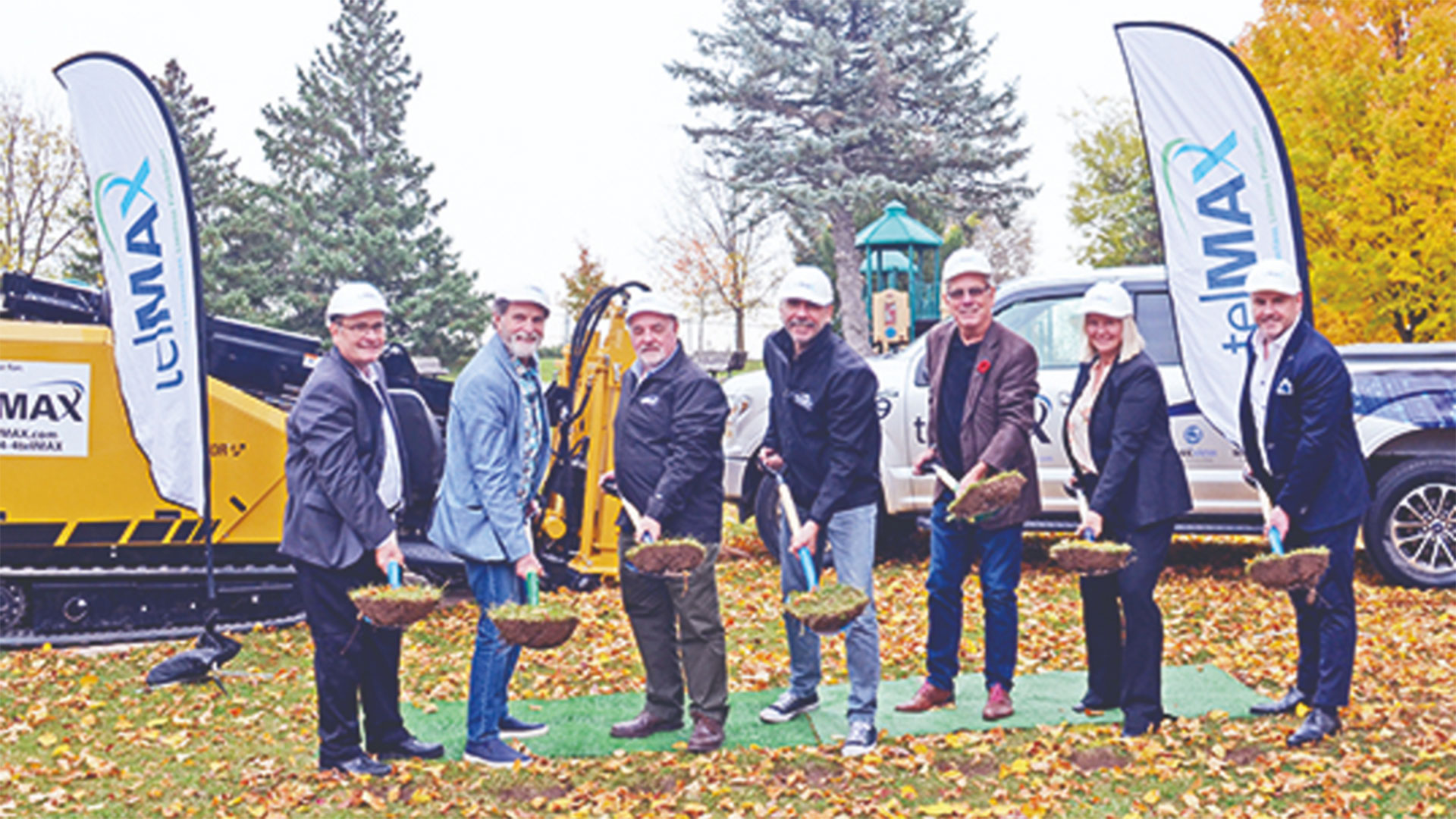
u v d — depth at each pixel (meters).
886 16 31.00
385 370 8.75
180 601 7.23
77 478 7.04
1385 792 4.23
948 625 5.33
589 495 8.03
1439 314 14.42
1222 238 6.34
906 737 4.98
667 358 5.00
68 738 5.32
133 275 6.40
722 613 7.53
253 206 39.50
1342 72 14.95
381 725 4.89
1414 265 14.07
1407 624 6.62
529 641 4.26
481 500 4.65
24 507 6.97
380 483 4.68
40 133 35.34
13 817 4.38
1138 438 4.84
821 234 29.83
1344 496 4.74
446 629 7.26
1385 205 14.18
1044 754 4.71
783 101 30.62
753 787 4.51
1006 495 4.74
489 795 4.49
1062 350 8.16
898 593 7.86
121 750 5.16
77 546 7.05
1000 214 30.73
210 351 7.86
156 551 7.18
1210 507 7.77
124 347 6.44
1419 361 7.72
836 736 5.05
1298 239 6.25
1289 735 4.77
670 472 4.82
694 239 32.34
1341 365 4.74
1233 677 5.75
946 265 5.11
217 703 5.86
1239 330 6.34
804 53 29.86
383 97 42.59
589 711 5.58
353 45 43.41
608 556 8.09
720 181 31.05
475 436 4.61
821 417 4.94
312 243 39.25
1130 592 4.86
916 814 4.23
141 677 6.29
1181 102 6.35
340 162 41.97
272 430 7.30
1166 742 4.75
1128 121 27.53
